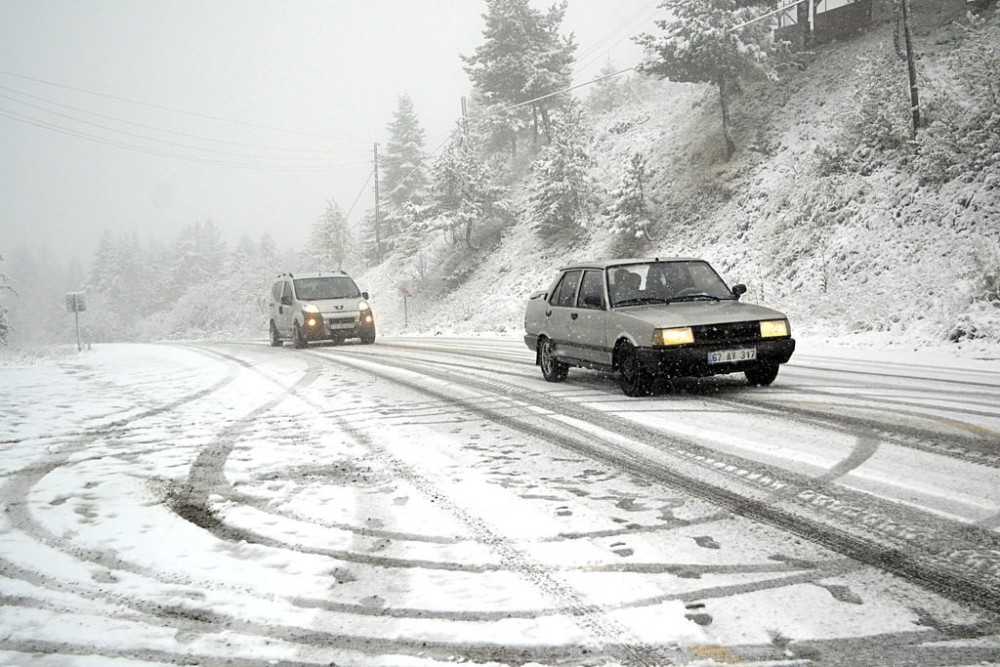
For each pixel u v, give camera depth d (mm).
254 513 4328
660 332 7648
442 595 2980
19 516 4504
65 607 3039
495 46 45344
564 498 4344
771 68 27609
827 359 11852
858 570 3068
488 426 6805
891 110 21078
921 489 4211
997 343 12156
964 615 2615
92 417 8562
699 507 4062
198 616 2902
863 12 29031
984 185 17188
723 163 28047
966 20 24484
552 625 2660
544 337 10195
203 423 7777
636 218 28297
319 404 8781
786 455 5168
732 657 2373
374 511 4238
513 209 40094
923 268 16531
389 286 44719
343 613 2861
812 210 21406
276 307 21578
